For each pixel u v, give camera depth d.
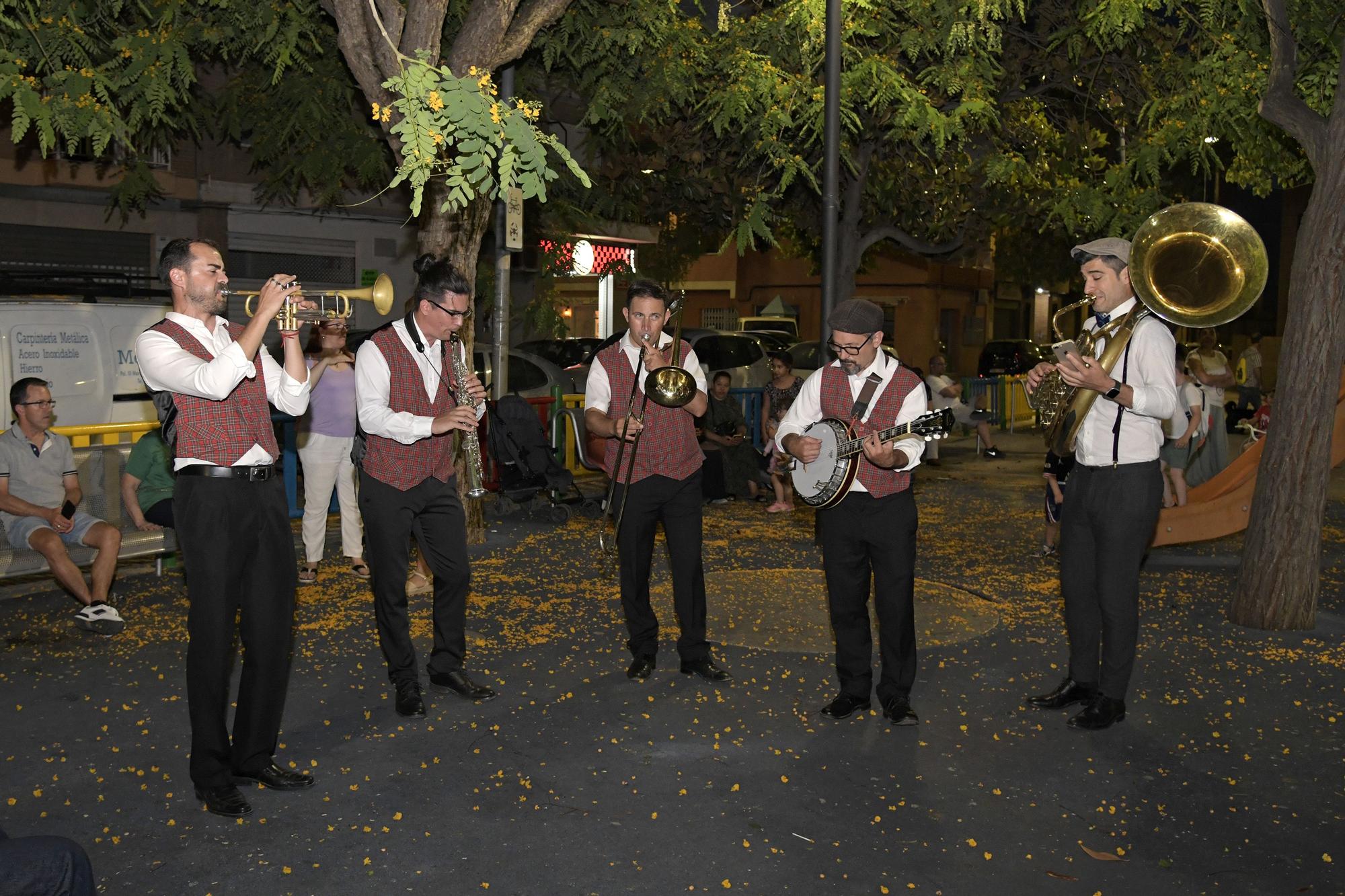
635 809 4.39
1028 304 47.25
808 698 5.66
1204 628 6.98
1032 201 14.45
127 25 9.56
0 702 5.52
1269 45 10.59
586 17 10.12
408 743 5.04
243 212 17.56
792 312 39.53
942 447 17.91
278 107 11.76
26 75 8.70
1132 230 12.21
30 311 10.08
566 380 14.95
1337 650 6.52
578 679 5.94
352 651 6.41
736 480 11.84
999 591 8.01
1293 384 6.86
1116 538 5.18
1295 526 6.88
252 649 4.43
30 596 7.52
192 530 4.19
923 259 38.69
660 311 5.58
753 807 4.41
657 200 16.39
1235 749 5.04
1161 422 5.22
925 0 11.06
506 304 10.53
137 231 16.64
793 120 11.90
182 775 4.69
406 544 5.38
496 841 4.13
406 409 5.29
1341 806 4.48
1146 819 4.35
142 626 6.84
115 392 10.66
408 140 3.64
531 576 8.31
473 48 7.81
